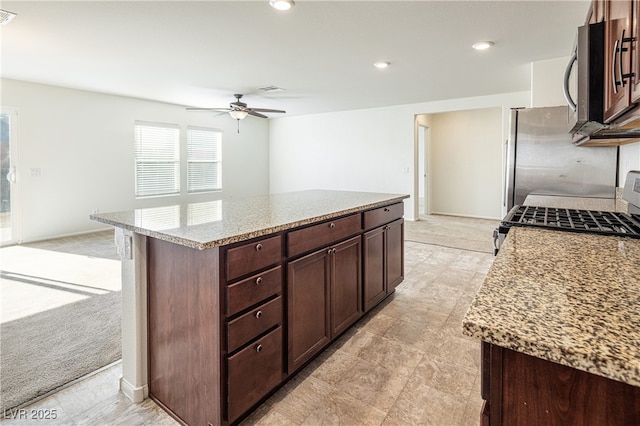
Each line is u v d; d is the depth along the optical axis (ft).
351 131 24.39
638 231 4.55
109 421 5.22
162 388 5.52
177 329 5.19
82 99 17.93
